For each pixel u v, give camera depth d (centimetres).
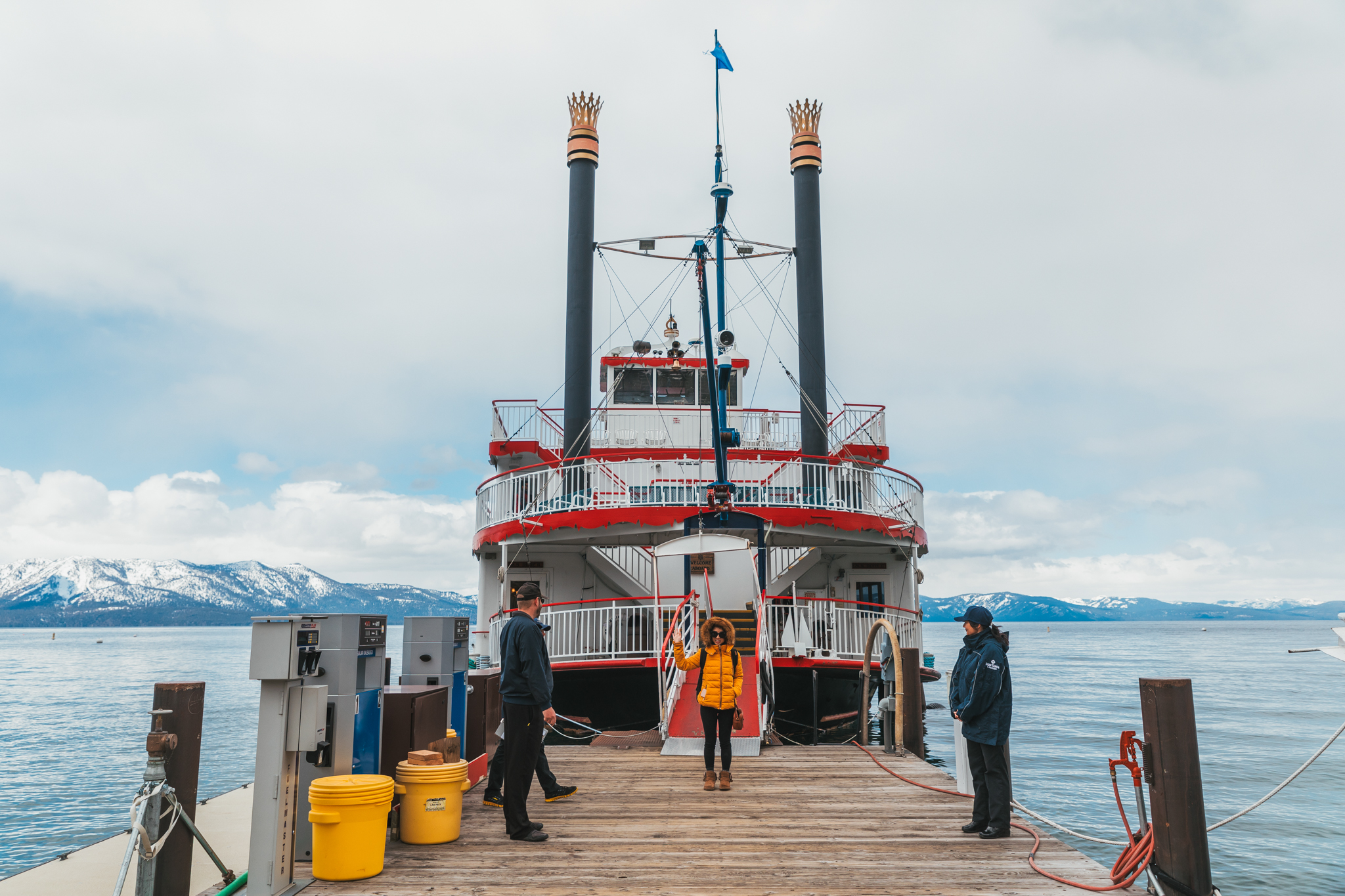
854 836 641
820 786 828
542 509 1783
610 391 2198
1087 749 2736
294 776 526
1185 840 525
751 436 2133
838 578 1950
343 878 523
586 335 2064
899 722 1029
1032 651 12888
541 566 1862
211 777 2078
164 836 511
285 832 512
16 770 2341
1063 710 4162
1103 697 4956
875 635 1171
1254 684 5884
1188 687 549
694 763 961
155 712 542
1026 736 3092
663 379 2211
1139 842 541
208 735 2905
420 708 658
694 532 1496
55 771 2328
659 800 766
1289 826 1623
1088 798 1895
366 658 630
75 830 1619
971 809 730
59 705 4512
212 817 1131
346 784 534
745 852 595
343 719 571
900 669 1040
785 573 1834
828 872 548
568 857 580
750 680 1209
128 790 2023
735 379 2236
